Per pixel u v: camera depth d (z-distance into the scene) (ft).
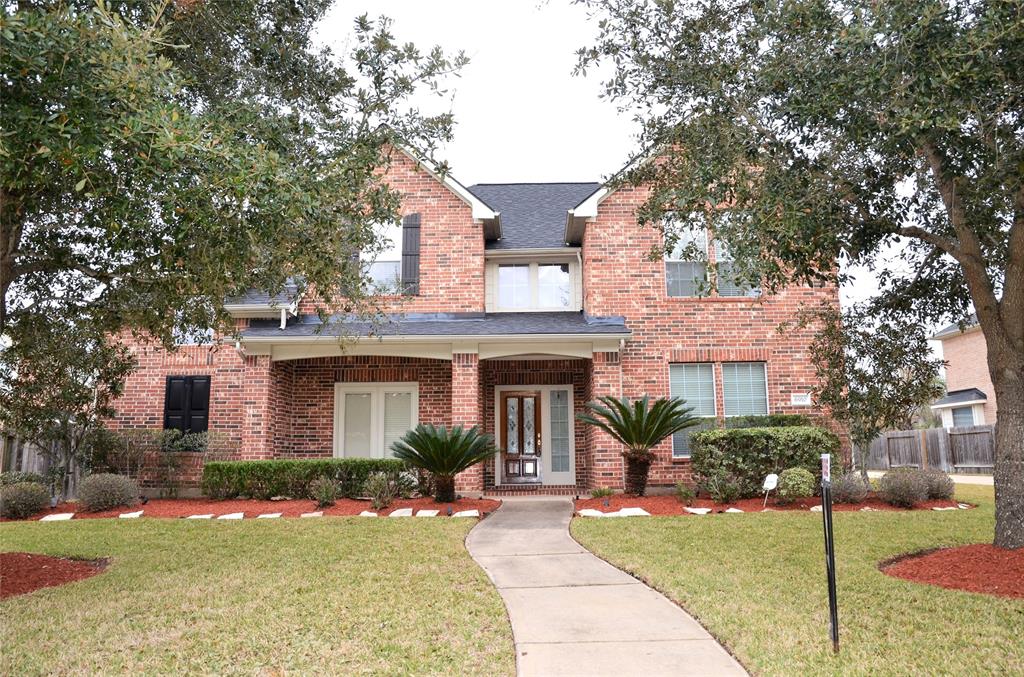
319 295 29.60
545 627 19.52
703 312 53.01
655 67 26.86
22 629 19.51
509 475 57.93
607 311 53.01
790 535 31.86
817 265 27.25
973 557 25.75
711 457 44.60
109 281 27.86
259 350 50.72
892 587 23.00
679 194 26.89
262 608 21.20
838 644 17.17
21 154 18.49
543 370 58.34
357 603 21.65
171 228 21.57
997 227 27.94
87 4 21.42
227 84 26.48
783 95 24.44
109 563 28.58
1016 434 26.16
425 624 19.63
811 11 22.18
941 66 19.77
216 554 29.32
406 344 50.93
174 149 17.85
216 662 16.90
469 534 34.55
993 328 26.76
